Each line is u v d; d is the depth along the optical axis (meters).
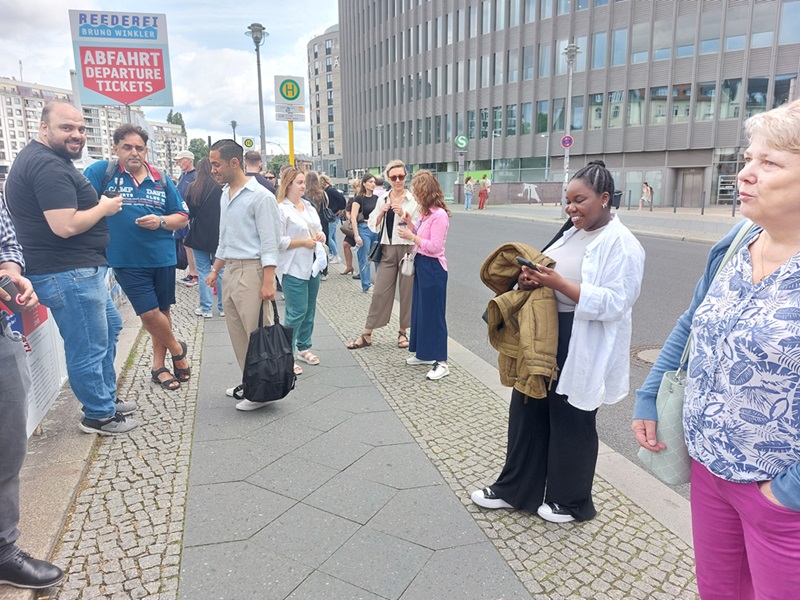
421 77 48.91
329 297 8.61
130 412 4.05
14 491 2.27
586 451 2.76
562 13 36.66
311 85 100.50
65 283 3.33
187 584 2.34
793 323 1.33
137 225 4.17
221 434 3.76
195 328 6.55
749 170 1.42
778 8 28.95
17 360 2.28
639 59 33.75
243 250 4.12
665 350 1.92
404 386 4.76
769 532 1.45
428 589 2.34
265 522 2.78
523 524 2.82
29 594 2.23
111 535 2.66
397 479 3.21
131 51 6.24
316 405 4.31
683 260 11.99
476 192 38.22
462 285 9.70
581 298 2.42
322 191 9.73
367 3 56.28
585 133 36.78
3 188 3.22
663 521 2.87
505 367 2.78
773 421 1.40
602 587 2.37
